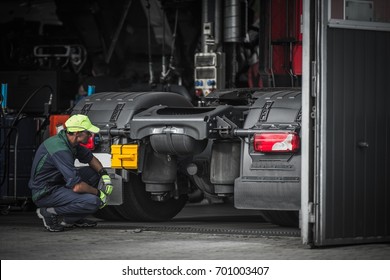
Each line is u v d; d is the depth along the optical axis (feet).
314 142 32.37
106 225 41.01
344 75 32.78
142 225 41.55
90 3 69.31
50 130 44.50
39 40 70.95
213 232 37.78
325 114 32.30
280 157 36.91
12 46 71.10
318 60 32.19
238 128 38.22
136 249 32.63
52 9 76.43
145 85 65.72
